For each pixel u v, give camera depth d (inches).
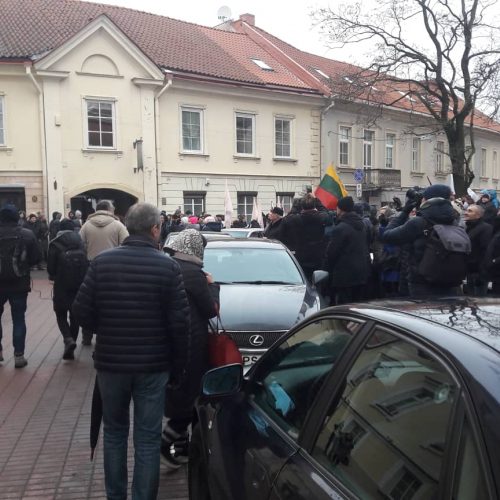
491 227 271.1
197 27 1127.6
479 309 82.0
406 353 71.9
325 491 70.9
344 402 79.2
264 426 96.3
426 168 1369.3
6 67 773.9
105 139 837.8
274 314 220.4
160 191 880.9
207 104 925.8
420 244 204.5
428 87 901.2
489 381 57.8
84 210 839.1
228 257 279.7
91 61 815.1
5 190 789.2
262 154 1000.9
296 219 344.2
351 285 289.7
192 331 158.9
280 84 1016.9
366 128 1075.9
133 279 131.4
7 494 153.9
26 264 266.7
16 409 217.2
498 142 1700.3
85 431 196.4
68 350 284.2
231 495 93.7
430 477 59.3
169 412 162.9
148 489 133.7
